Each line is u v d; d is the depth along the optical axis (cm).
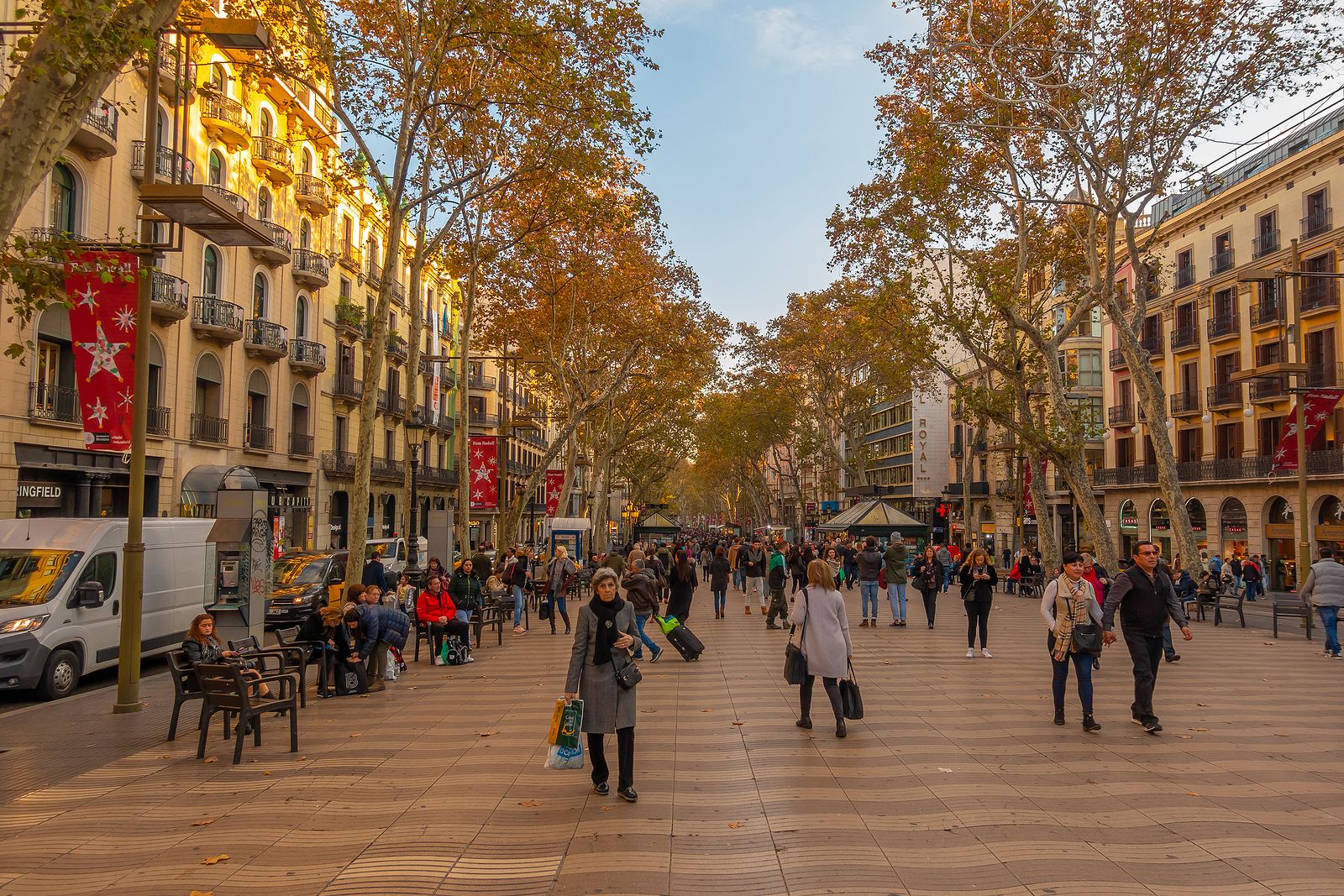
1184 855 515
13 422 2017
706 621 2064
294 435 3300
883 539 3209
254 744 845
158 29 782
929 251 2836
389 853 532
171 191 954
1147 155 2241
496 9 1627
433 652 1412
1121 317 2347
